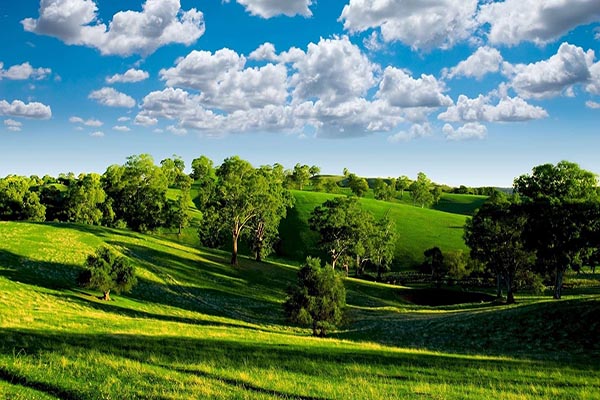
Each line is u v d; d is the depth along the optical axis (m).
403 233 131.38
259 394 16.05
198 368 19.50
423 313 62.84
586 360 28.58
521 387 19.44
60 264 53.84
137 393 15.20
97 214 100.31
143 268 61.03
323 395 16.56
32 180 134.75
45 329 27.61
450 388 18.67
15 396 14.04
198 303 54.16
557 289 63.47
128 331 30.78
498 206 67.06
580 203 53.34
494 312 48.81
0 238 59.97
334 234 92.75
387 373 21.36
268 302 61.66
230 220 77.88
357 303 70.81
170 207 106.75
